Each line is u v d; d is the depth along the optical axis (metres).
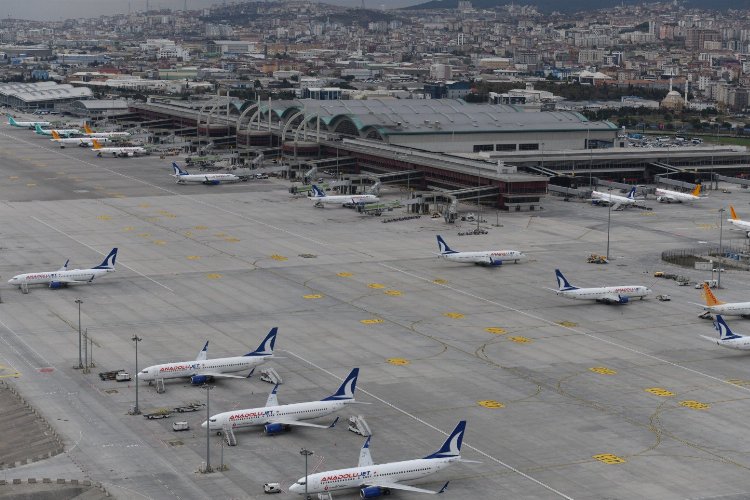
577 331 199.50
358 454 141.75
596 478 135.12
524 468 137.88
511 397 164.00
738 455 143.00
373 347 188.00
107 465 137.00
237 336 193.00
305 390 165.88
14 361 178.00
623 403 162.00
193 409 156.88
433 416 155.62
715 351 188.12
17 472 134.62
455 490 131.62
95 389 165.25
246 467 137.00
